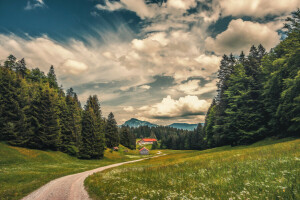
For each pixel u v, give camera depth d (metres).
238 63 41.94
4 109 35.44
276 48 32.91
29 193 10.48
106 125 76.81
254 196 5.11
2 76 37.12
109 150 68.50
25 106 38.88
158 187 9.23
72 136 48.91
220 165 13.05
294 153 11.98
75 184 12.88
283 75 28.52
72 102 57.66
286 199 4.62
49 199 8.74
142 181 11.61
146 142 187.12
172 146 135.00
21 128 36.06
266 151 16.27
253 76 38.25
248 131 33.97
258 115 32.50
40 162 30.75
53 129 41.09
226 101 42.12
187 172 12.74
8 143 33.66
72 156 44.75
